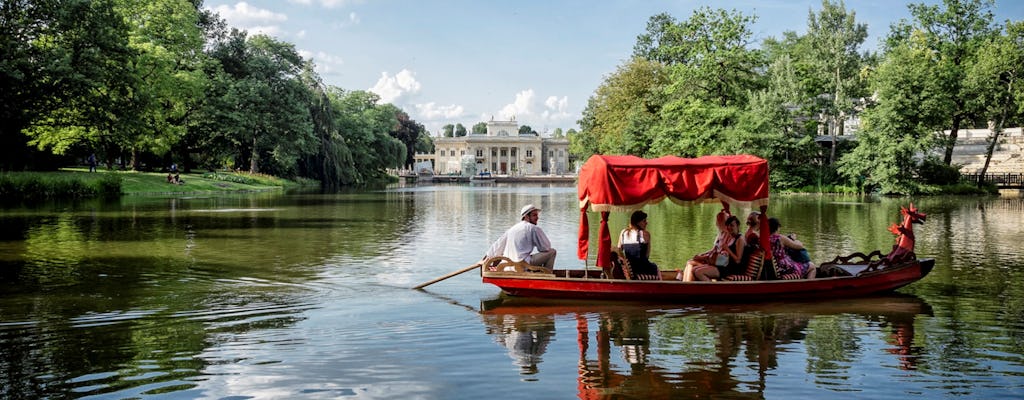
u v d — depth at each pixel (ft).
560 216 102.99
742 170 37.01
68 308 34.94
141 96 151.33
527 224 39.86
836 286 37.58
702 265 38.17
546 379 23.71
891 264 39.65
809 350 27.35
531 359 26.12
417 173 454.81
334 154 250.98
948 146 200.54
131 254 55.67
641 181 36.99
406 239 68.49
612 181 36.88
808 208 119.03
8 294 38.45
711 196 37.45
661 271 41.32
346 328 30.91
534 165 606.96
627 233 38.93
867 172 184.55
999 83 194.49
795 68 221.46
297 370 24.66
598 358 26.21
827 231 76.43
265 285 41.96
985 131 236.63
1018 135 227.40
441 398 21.85
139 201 128.06
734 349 27.45
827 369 24.89
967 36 207.72
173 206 115.75
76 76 128.36
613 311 34.37
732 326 31.30
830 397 22.07
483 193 202.59
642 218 38.73
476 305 36.01
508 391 22.50
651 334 29.84
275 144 224.33
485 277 37.50
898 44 213.66
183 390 22.53
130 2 177.17
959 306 35.68
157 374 24.14
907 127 178.29
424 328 30.91
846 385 23.18
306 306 35.78
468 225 85.35
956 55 206.59
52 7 132.87
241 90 209.67
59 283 42.11
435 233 74.84
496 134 621.31
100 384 23.07
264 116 216.54
